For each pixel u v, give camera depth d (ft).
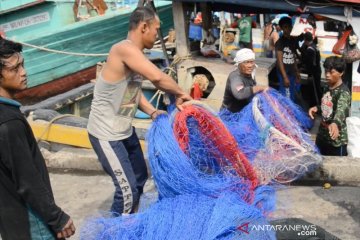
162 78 11.18
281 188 15.35
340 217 13.70
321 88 31.63
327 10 20.11
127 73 11.44
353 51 21.03
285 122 15.80
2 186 7.72
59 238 8.23
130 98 11.81
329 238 11.52
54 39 32.68
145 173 13.21
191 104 12.21
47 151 19.13
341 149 16.72
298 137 15.74
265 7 20.98
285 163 14.92
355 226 13.19
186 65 24.85
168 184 11.50
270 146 15.16
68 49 33.81
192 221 10.74
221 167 13.41
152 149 11.63
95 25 34.60
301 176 15.98
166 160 11.43
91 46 35.24
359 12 19.77
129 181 12.12
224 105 17.44
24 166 7.48
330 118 16.31
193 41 27.50
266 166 14.74
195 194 11.62
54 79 33.81
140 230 11.18
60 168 18.56
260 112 15.69
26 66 31.89
